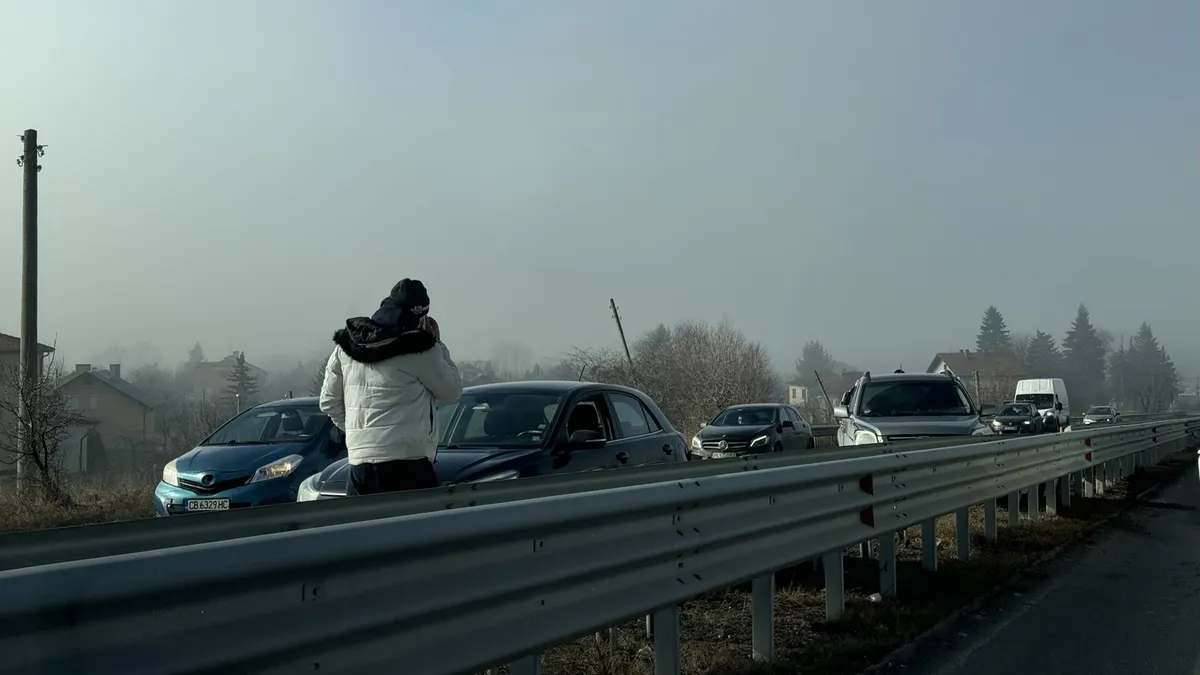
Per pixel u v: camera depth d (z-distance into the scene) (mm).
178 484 10078
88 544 3223
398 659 3004
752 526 4887
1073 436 11883
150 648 2275
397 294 5227
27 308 18688
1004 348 116750
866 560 7520
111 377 60844
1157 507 12516
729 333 49312
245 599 2504
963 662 5352
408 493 4238
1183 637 5887
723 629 5941
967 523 8102
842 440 13336
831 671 5078
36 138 19000
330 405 5414
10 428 15422
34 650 2049
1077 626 6148
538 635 3557
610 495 3900
